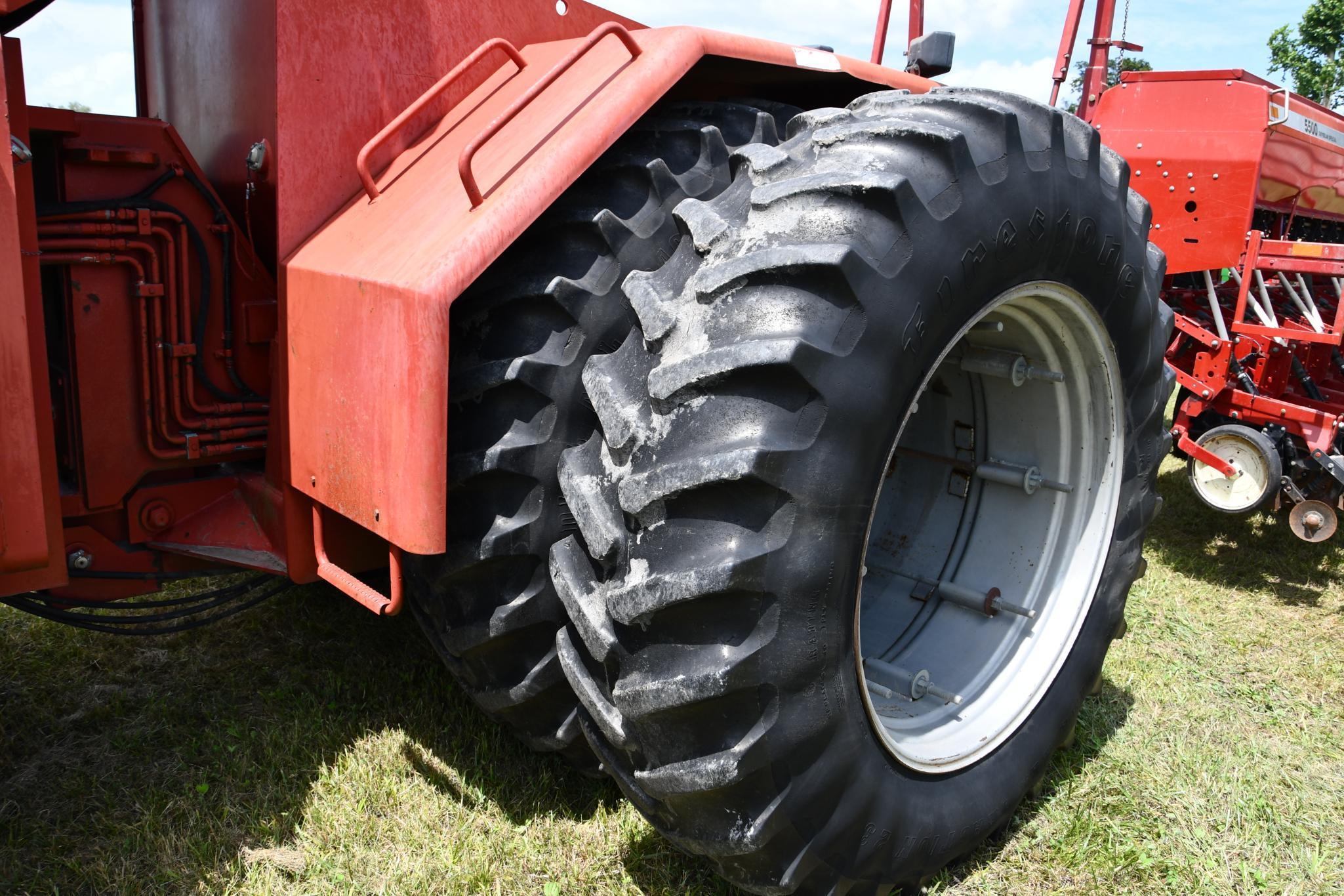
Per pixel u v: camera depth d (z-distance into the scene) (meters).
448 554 1.89
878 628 2.62
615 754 1.88
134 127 2.00
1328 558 4.41
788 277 1.61
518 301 1.82
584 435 1.85
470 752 2.52
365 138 1.99
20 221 1.70
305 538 2.04
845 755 1.77
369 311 1.65
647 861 2.17
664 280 1.75
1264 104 4.47
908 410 1.76
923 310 1.71
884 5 3.73
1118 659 3.27
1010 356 2.34
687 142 1.97
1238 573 4.20
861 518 1.69
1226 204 4.62
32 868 2.08
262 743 2.53
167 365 2.06
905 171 1.71
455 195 1.72
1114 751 2.72
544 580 1.90
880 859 1.93
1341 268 4.10
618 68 1.83
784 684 1.63
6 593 1.82
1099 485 2.49
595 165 1.94
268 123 1.96
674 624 1.63
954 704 2.35
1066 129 2.12
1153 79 4.81
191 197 2.06
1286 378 4.76
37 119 1.88
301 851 2.16
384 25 1.98
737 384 1.58
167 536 2.16
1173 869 2.27
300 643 3.04
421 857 2.14
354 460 1.75
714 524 1.59
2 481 1.65
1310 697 3.12
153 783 2.37
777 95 2.50
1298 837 2.41
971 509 2.68
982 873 2.24
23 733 2.55
